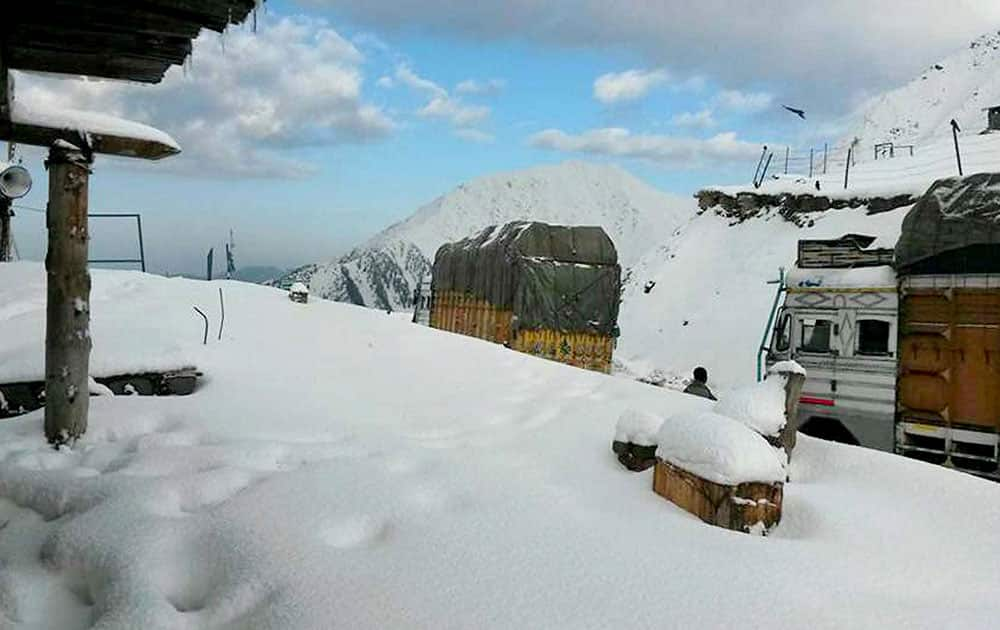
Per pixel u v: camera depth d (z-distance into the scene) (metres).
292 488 5.11
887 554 4.48
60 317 6.33
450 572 3.94
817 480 6.00
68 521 4.91
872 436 10.89
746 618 3.49
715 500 4.96
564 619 3.46
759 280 30.12
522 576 3.89
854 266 11.66
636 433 6.20
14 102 6.12
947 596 3.96
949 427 10.12
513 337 16.75
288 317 12.61
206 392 7.86
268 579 3.96
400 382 9.32
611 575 3.90
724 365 26.42
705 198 37.81
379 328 12.70
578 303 17.31
